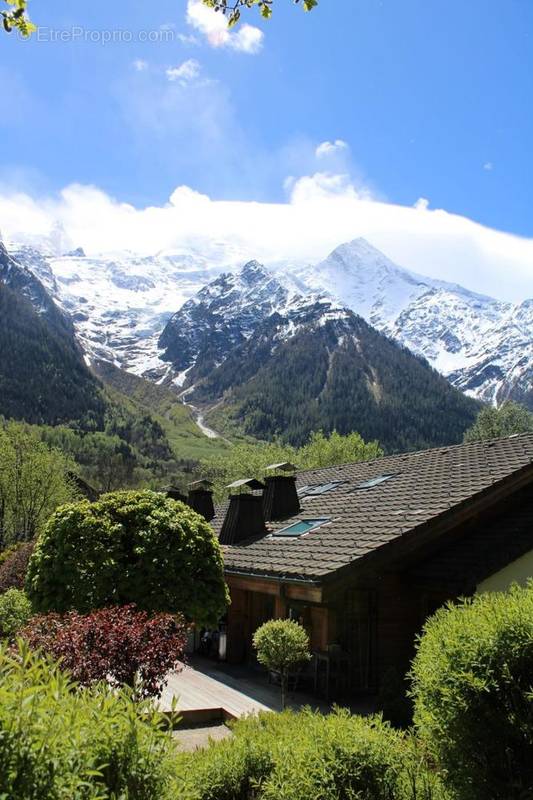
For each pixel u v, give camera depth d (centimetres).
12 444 3431
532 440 1173
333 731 416
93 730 269
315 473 1919
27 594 984
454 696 386
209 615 1005
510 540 927
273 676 1071
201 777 427
